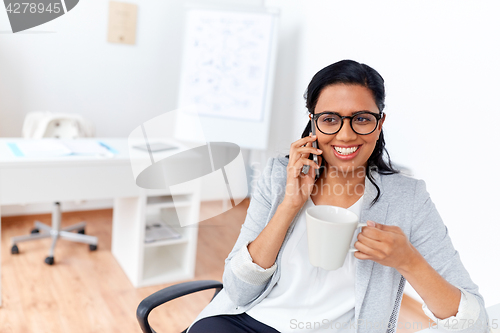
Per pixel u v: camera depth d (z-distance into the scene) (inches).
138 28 138.9
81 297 90.9
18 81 126.4
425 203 37.4
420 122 94.3
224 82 140.6
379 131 35.6
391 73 102.3
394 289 37.1
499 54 78.6
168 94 148.2
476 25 82.7
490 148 80.3
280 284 38.4
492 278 80.9
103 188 88.8
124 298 92.3
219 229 133.9
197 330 38.2
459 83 86.0
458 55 86.3
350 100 31.9
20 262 103.6
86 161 86.0
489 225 81.0
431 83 91.9
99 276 100.5
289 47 145.3
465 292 31.8
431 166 91.9
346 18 118.4
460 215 86.6
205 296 96.0
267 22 136.1
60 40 129.0
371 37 109.3
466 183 85.0
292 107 143.1
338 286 37.1
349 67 32.4
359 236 28.0
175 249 108.3
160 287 98.0
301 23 138.8
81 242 118.5
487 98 80.7
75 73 133.0
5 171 79.7
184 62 142.6
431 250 36.0
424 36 93.8
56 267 103.0
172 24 143.5
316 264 27.5
